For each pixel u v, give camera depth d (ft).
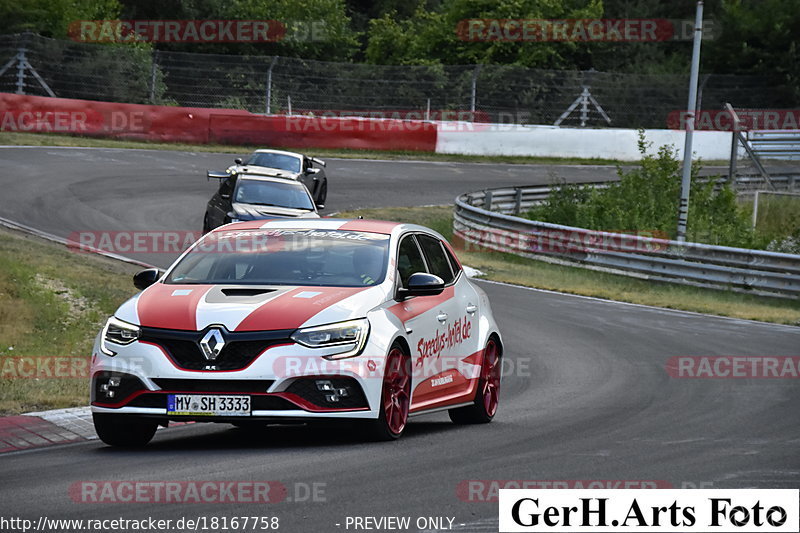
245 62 536.83
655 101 597.11
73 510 68.54
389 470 82.12
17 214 295.28
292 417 88.38
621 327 208.03
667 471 84.23
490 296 247.50
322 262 101.55
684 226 320.29
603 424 112.06
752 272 286.05
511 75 572.10
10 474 81.41
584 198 392.88
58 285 199.41
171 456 89.10
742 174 497.05
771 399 133.08
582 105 588.09
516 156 556.10
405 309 99.60
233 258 102.99
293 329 89.76
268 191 257.14
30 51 497.05
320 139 513.04
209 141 490.49
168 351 89.71
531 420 116.26
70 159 404.77
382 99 556.10
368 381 91.09
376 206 393.50
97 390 91.66
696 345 186.70
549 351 177.58
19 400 119.55
